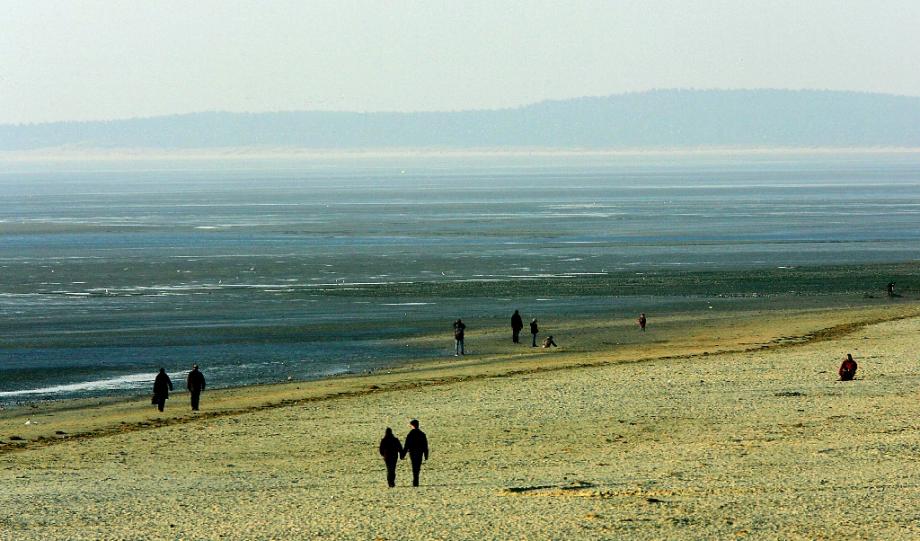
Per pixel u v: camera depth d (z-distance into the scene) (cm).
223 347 13425
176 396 10481
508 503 5938
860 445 7462
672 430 8300
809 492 6022
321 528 5469
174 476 7088
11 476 7119
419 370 11888
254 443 8206
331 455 7769
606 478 6612
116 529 5550
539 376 11219
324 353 13025
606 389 10225
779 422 8475
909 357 11856
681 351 12988
